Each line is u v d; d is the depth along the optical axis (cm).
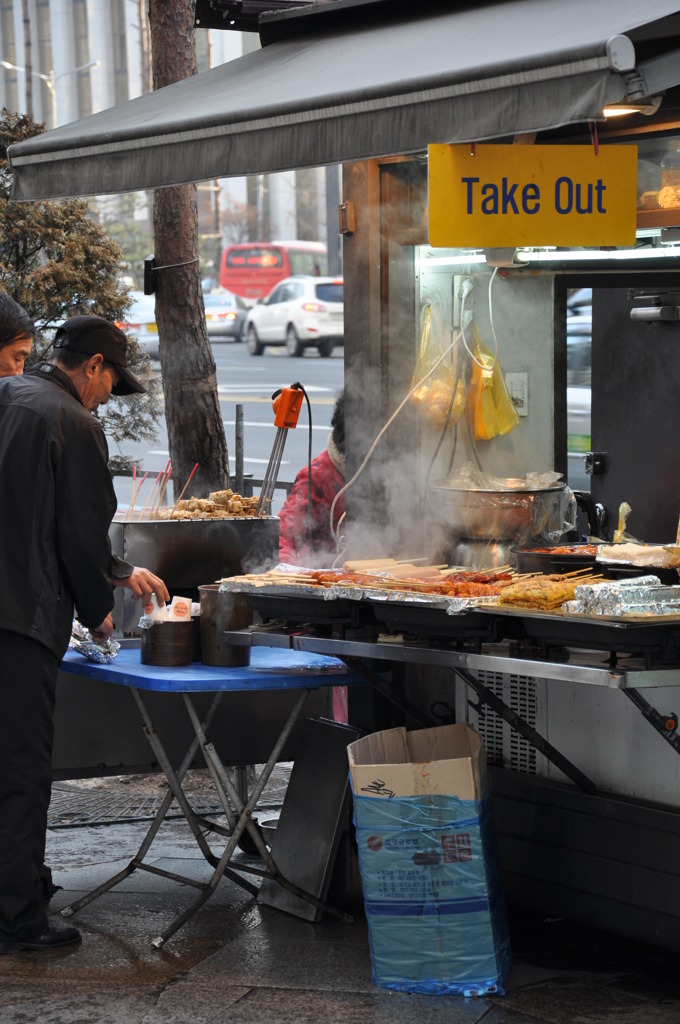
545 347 654
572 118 392
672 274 616
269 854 559
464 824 475
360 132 455
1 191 950
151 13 882
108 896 586
